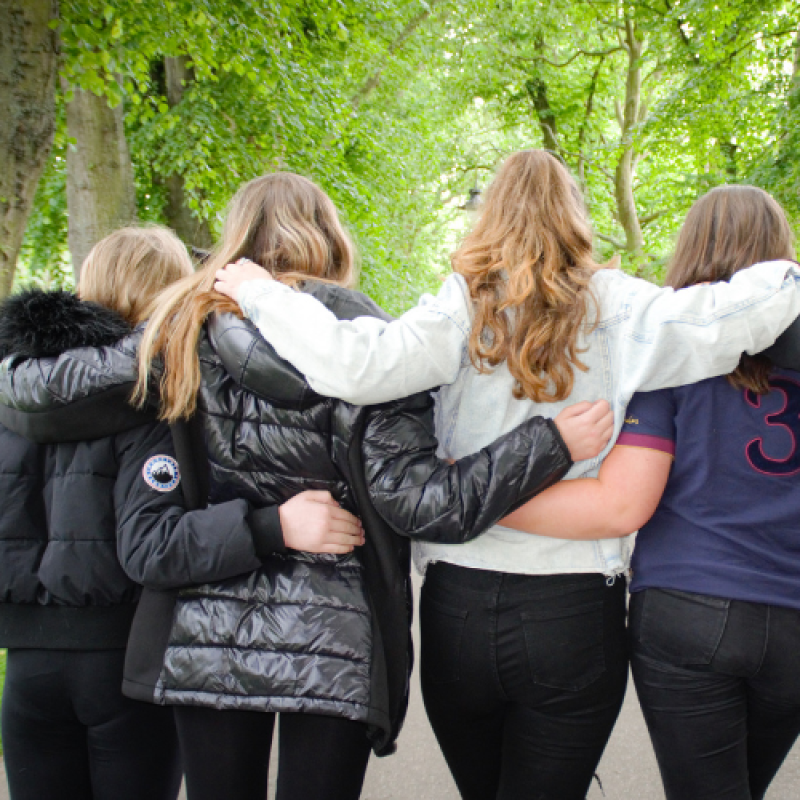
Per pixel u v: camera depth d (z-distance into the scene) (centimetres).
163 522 143
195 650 137
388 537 145
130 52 685
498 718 164
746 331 138
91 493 153
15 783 162
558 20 1647
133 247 183
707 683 146
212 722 138
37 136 495
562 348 142
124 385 148
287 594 138
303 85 898
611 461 149
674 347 141
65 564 151
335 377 131
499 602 146
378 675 136
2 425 162
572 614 145
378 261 1203
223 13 711
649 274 1280
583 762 150
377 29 1144
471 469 134
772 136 1024
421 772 286
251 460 142
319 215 163
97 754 162
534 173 150
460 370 152
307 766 137
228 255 154
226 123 909
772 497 146
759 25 1082
